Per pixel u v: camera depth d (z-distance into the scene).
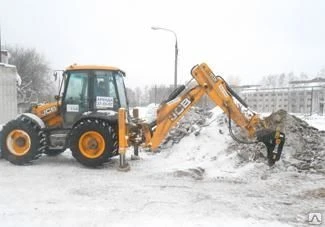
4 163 9.93
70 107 9.91
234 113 9.02
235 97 9.20
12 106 17.75
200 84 9.15
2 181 7.88
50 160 10.47
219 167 9.14
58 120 10.14
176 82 21.62
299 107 56.50
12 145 9.72
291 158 9.18
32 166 9.55
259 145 9.45
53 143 9.96
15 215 5.77
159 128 9.34
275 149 8.46
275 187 7.53
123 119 9.05
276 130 8.41
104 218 5.66
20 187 7.39
